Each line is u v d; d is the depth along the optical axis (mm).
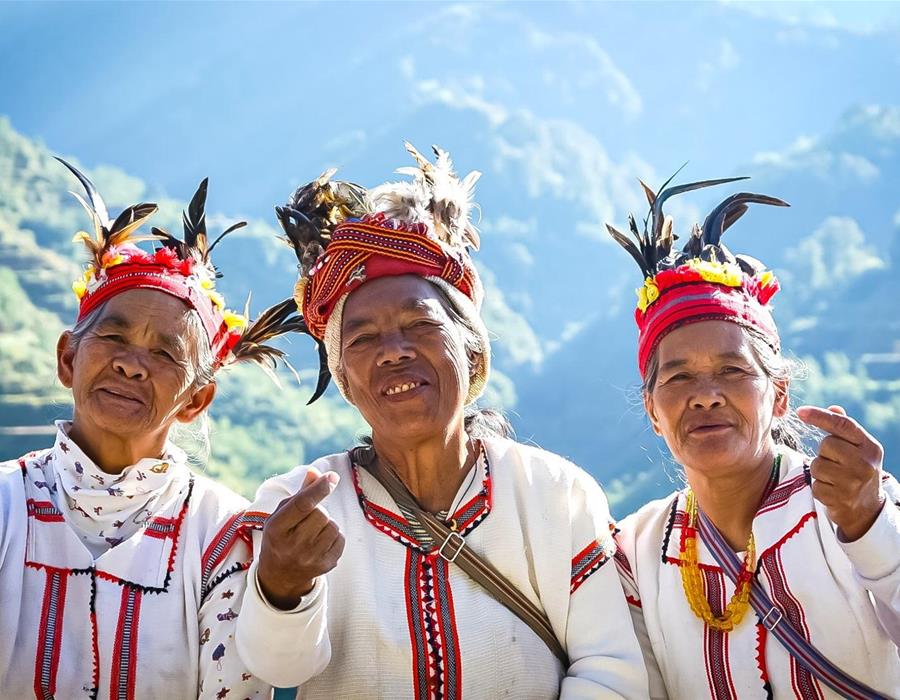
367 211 3535
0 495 3393
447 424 3326
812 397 73250
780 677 3234
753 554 3340
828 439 2947
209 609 3340
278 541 2842
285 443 51094
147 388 3445
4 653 3240
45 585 3332
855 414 72062
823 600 3207
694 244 3688
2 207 85938
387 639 3201
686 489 3643
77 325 3564
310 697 3254
